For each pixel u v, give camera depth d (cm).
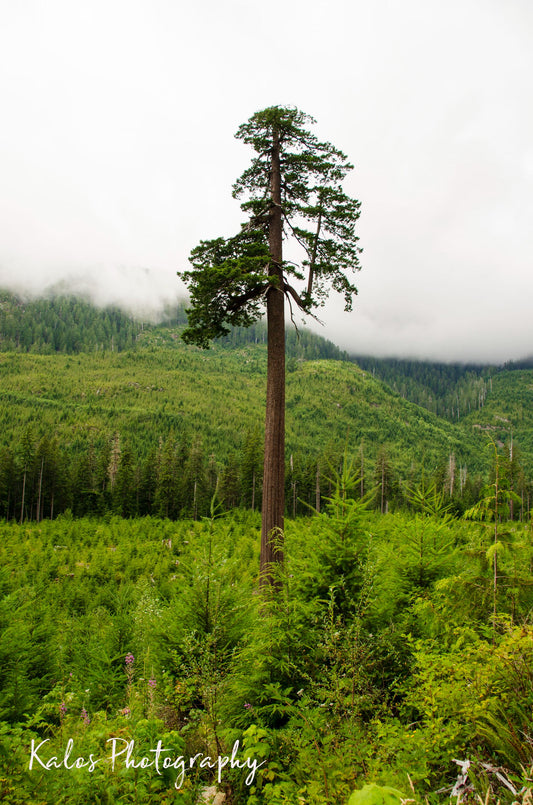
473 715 261
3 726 327
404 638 427
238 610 542
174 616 550
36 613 759
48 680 584
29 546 2139
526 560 425
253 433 5788
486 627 370
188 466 5469
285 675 406
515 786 219
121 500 5084
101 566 1719
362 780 246
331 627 376
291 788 271
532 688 272
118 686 570
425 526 556
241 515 3562
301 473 5519
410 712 345
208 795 322
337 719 316
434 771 262
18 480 5394
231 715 396
